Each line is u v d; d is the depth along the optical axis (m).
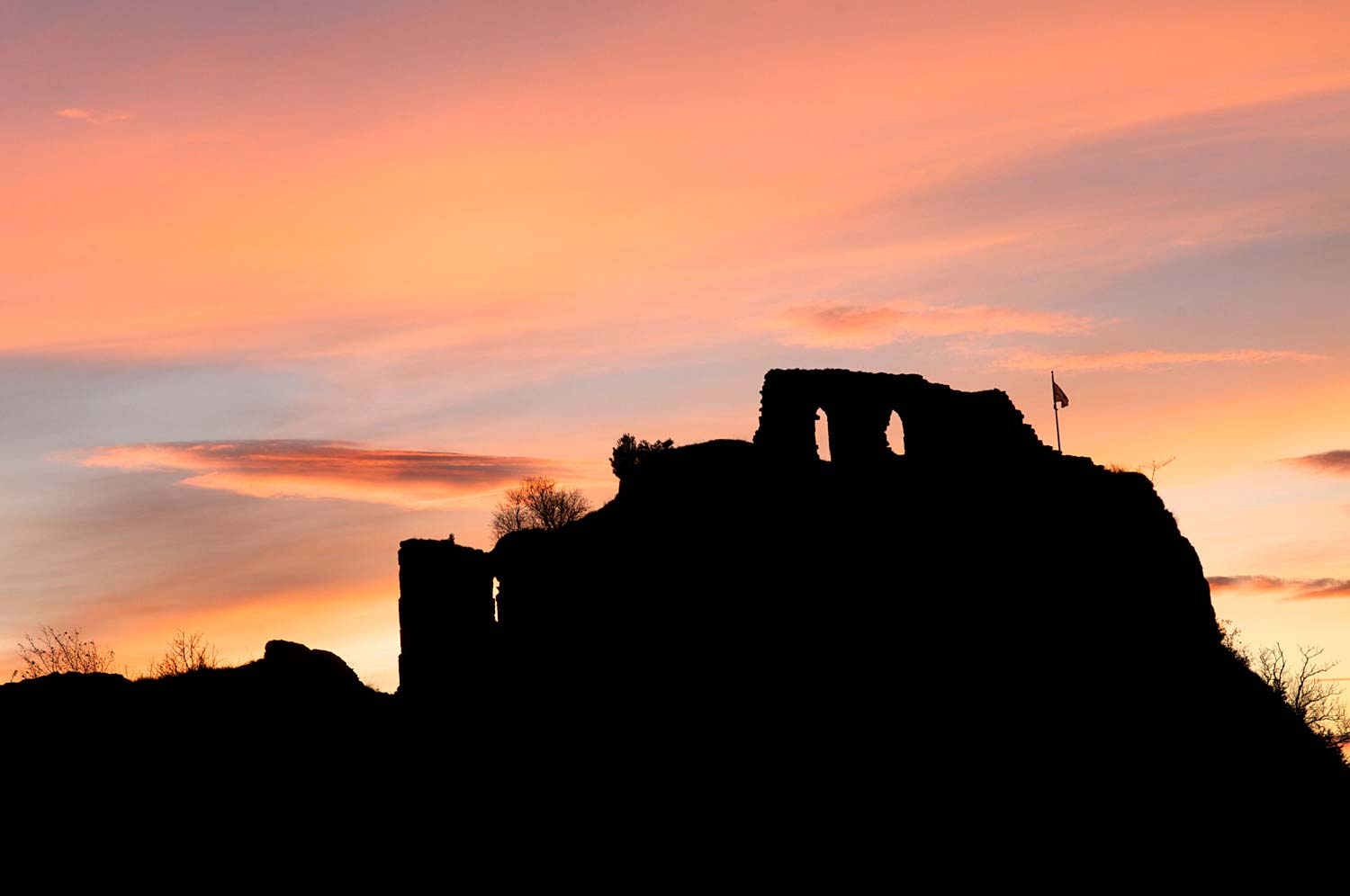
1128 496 85.62
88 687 74.88
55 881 58.91
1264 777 69.44
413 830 63.59
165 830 62.94
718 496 82.19
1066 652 73.25
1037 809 63.06
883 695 69.06
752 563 77.62
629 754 67.25
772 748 66.12
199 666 82.75
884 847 60.25
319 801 65.94
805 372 87.38
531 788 66.19
